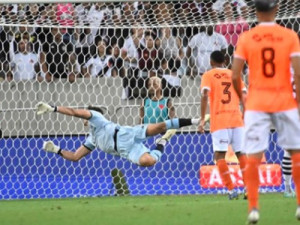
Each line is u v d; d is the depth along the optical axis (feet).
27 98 149.28
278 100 71.10
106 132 122.42
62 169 138.72
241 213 84.64
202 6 150.82
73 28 153.69
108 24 152.76
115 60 153.07
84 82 149.48
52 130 147.43
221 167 114.73
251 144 71.36
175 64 151.84
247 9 146.61
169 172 138.51
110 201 114.62
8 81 149.18
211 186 136.15
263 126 71.36
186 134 139.13
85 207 93.97
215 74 113.80
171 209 89.20
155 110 139.64
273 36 71.72
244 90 112.27
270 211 87.76
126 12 152.25
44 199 127.95
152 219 79.36
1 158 139.54
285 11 139.33
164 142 124.47
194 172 138.62
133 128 122.31
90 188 137.49
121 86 149.18
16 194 137.39
